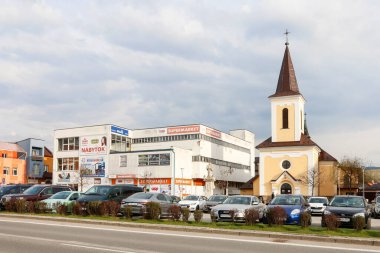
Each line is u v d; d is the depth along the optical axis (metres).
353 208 18.92
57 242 13.04
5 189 32.03
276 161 59.31
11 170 79.31
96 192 25.77
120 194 26.02
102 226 18.45
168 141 77.06
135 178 70.06
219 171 82.31
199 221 19.25
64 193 26.98
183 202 35.66
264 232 15.52
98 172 73.31
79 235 14.95
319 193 60.25
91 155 74.44
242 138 99.38
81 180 70.31
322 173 60.78
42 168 85.88
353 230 16.39
